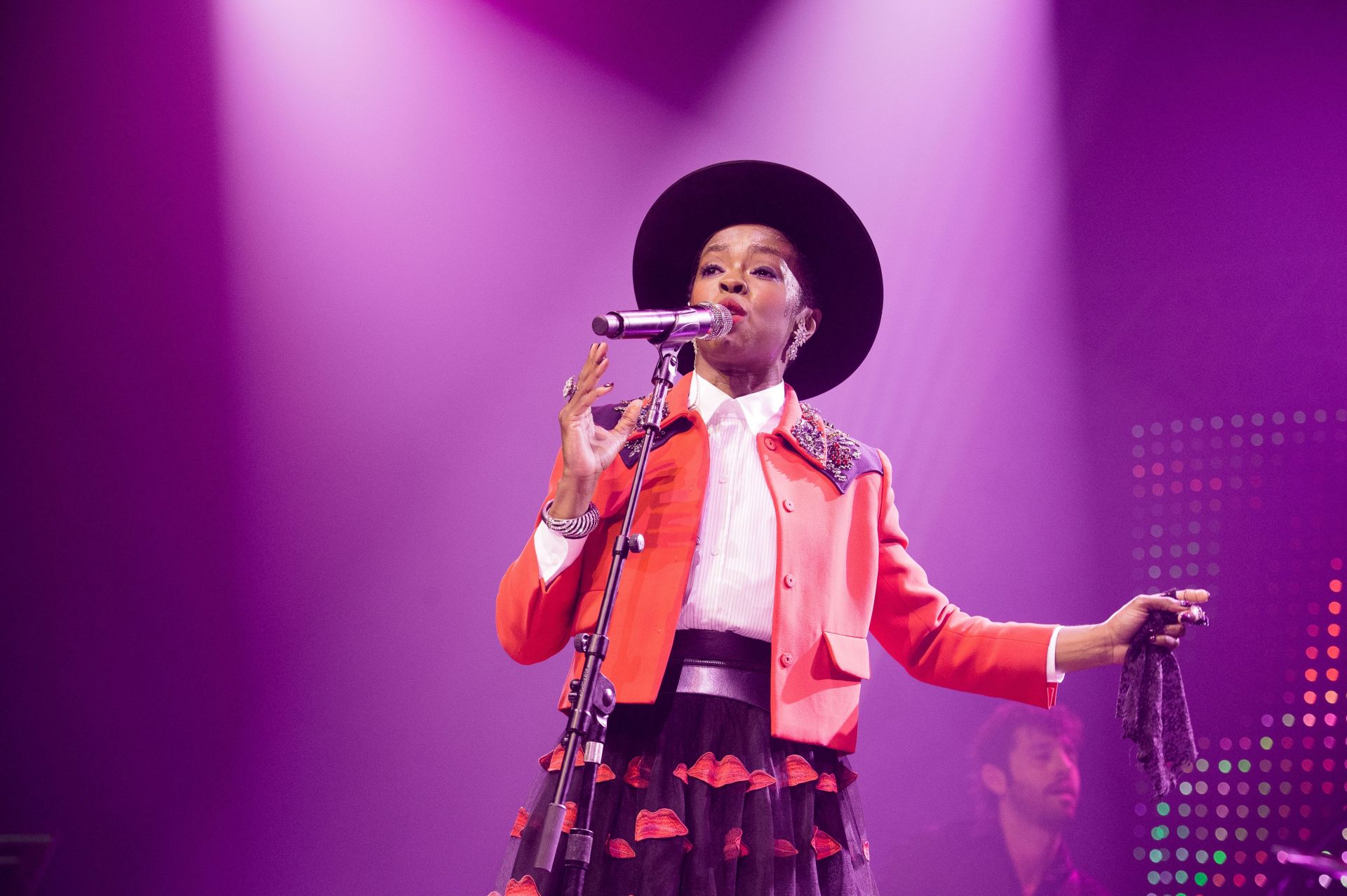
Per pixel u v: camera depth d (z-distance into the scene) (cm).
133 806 542
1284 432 517
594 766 164
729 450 203
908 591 212
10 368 568
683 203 240
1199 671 498
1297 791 479
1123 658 190
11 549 561
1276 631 498
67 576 561
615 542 189
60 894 532
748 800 175
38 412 568
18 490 564
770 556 192
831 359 250
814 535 196
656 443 202
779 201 238
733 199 239
